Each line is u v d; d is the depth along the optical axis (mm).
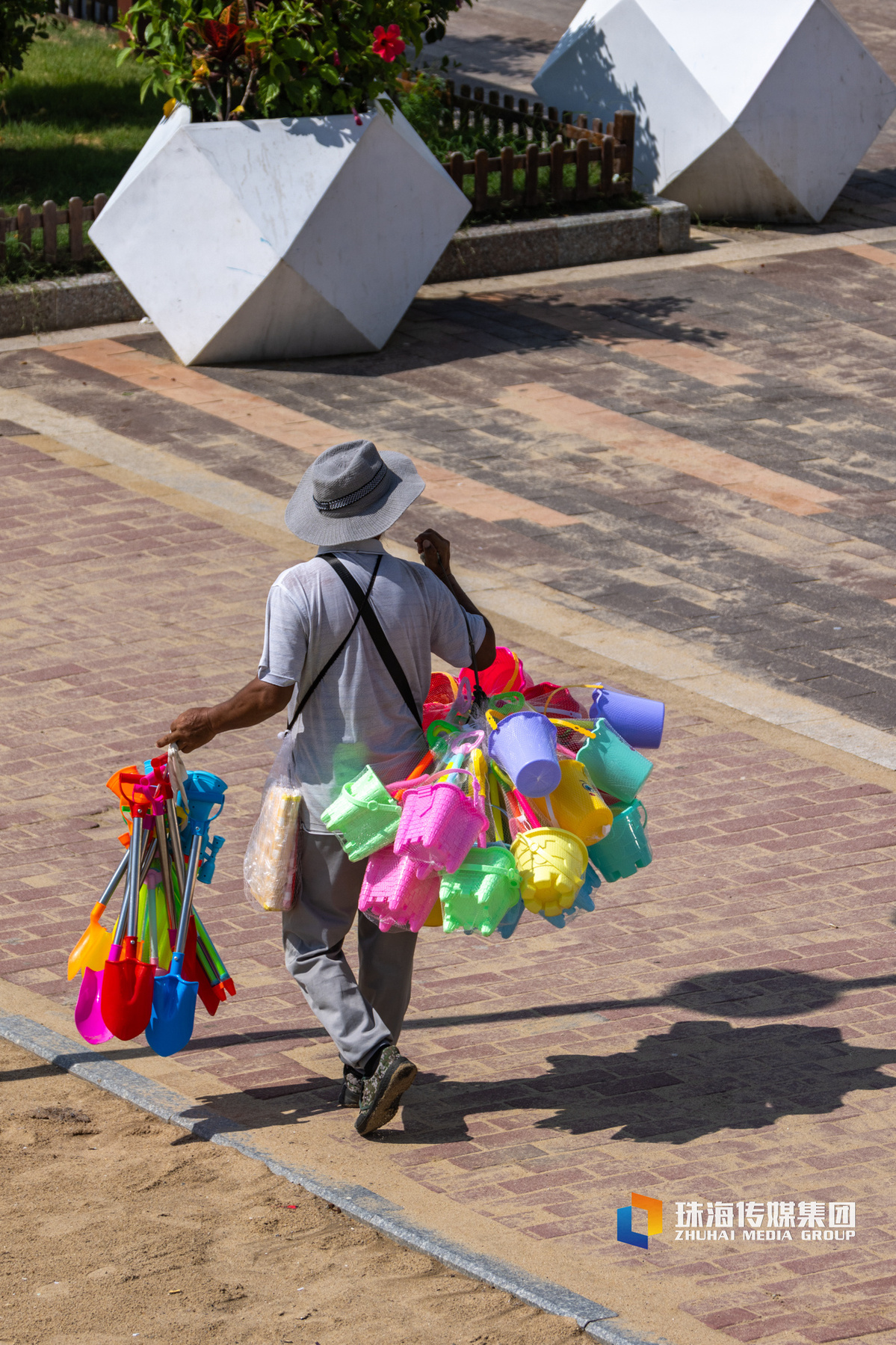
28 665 35594
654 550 43719
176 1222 18266
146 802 20312
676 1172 19469
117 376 54969
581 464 49094
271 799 19781
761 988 24516
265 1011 23906
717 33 71938
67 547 42031
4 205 64438
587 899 20656
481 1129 20516
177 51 55812
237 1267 17375
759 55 71125
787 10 71375
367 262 56219
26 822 29391
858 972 25016
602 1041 22953
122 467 47500
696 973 25000
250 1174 19328
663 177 73562
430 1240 17719
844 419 53188
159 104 82500
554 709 21156
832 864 28797
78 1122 20516
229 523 44031
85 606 38719
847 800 31375
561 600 40594
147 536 42906
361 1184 19062
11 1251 17547
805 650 38406
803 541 44562
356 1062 19672
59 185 68062
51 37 93562
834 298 64812
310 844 19844
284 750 20141
